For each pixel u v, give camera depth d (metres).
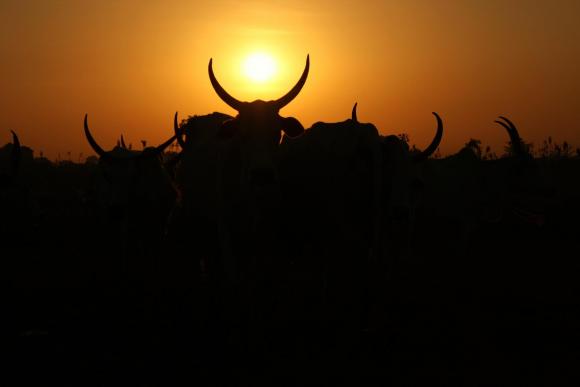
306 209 11.47
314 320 11.48
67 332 10.95
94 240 21.38
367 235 10.88
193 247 12.60
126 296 13.37
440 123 11.84
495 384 8.42
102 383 8.69
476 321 11.37
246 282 10.18
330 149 11.18
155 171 13.76
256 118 9.70
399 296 13.21
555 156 36.28
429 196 18.69
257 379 8.80
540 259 17.58
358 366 9.23
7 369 9.19
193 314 11.93
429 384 8.48
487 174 18.30
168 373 9.06
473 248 19.66
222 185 10.38
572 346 9.91
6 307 12.48
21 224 21.59
